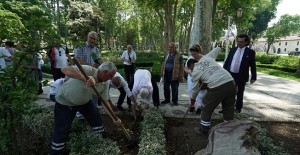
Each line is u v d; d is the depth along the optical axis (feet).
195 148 9.75
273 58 65.16
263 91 22.91
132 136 10.94
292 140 10.64
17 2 60.85
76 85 7.77
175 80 15.70
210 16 24.32
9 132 7.79
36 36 7.03
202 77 10.19
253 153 7.40
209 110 10.19
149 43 162.09
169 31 59.21
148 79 12.32
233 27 108.27
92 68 8.06
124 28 121.60
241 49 13.48
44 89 20.92
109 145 8.29
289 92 22.57
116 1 95.20
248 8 55.47
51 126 9.88
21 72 7.09
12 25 7.13
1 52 15.34
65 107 8.21
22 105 7.01
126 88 11.74
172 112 14.53
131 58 24.57
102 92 8.89
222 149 7.54
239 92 13.80
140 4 59.26
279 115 14.17
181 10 77.51
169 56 16.01
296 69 42.27
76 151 8.38
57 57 16.52
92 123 9.27
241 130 7.63
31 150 9.84
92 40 13.30
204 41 24.71
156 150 7.76
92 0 100.89
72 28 71.20
